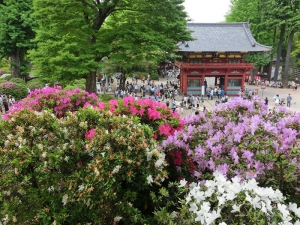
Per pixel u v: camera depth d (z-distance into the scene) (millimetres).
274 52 48344
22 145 4969
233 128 5344
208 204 3639
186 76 35812
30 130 5316
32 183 4984
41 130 5305
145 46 16000
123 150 4586
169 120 6723
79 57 14367
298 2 38688
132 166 4535
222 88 37562
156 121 6516
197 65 34875
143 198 5215
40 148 4906
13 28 29281
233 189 3662
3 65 40281
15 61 32656
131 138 4602
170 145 5785
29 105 9430
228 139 5184
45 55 15414
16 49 32062
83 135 5355
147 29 15523
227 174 4711
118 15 17781
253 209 3469
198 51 33406
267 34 47031
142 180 4902
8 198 5066
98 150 4617
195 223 3598
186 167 5926
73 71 14367
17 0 30578
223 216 3586
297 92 38844
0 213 4734
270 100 32531
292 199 4578
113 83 43312
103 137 4609
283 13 39219
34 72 16047
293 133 4996
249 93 33812
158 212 4059
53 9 14484
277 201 3607
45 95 9891
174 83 42625
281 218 3367
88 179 4332
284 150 4594
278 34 48531
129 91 34062
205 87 37781
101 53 15930
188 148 5809
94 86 17406
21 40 30484
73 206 4516
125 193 4836
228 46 35625
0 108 22844
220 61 35750
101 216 4508
